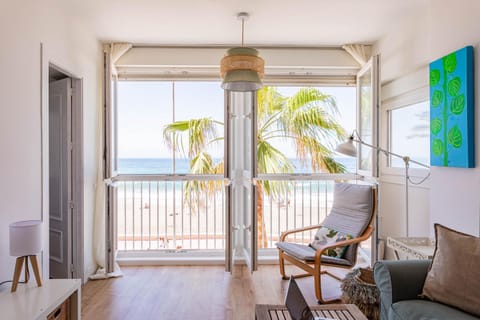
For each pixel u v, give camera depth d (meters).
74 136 3.28
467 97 2.24
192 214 4.61
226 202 3.51
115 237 3.87
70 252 3.28
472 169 2.25
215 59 3.92
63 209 3.30
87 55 3.41
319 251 2.90
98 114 3.71
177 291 3.17
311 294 3.11
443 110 2.50
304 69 4.02
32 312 1.62
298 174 4.10
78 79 3.26
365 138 3.79
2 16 2.02
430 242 2.67
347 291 2.51
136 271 3.73
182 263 3.96
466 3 2.32
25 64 2.29
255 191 3.43
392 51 3.49
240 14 3.10
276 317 1.75
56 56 2.76
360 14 3.10
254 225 3.45
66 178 3.28
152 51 3.89
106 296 3.05
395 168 3.66
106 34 3.56
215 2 2.87
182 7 2.95
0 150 2.00
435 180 2.65
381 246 3.82
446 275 1.80
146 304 2.89
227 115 3.48
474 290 1.68
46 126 2.55
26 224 1.96
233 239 3.92
